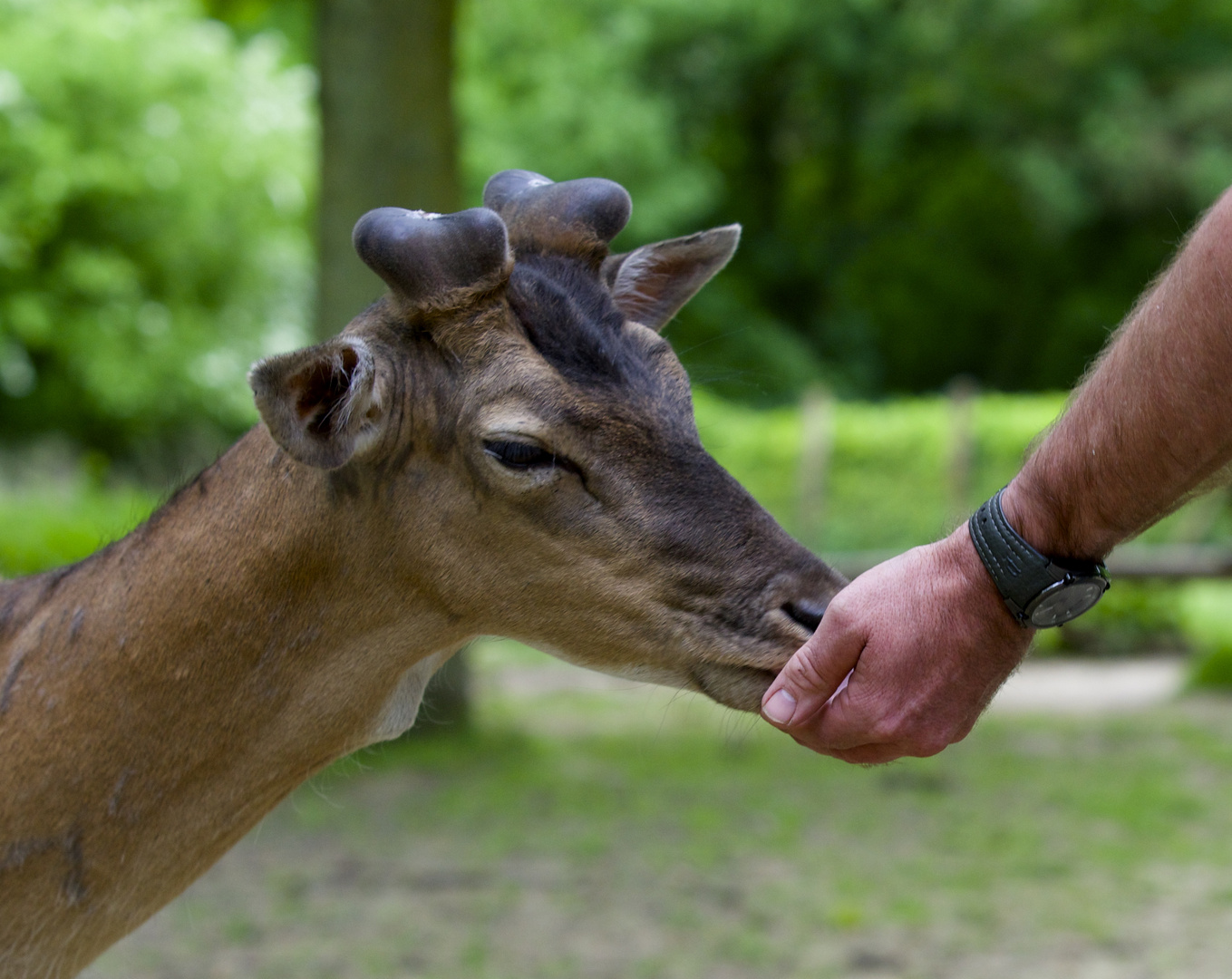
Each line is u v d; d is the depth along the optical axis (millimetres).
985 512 2137
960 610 2150
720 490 2537
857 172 25688
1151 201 22688
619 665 2607
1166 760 7699
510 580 2586
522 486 2496
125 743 2576
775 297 25938
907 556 2225
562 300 2578
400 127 7320
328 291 7391
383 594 2639
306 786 6941
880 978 4543
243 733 2637
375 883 5504
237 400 17875
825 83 24172
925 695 2188
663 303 3078
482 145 19812
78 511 8695
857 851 5941
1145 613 12203
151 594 2613
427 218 2553
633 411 2516
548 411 2479
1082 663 11898
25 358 17078
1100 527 2045
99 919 2613
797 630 2477
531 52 21219
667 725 8711
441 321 2529
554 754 7781
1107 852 5914
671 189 20703
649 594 2521
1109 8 22062
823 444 15430
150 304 17594
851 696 2207
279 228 18594
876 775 7340
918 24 22609
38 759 2566
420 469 2561
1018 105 22922
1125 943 4852
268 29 20266
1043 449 2094
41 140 16141
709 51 23078
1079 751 7922
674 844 6039
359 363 2412
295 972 4586
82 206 17031
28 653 2650
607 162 20422
